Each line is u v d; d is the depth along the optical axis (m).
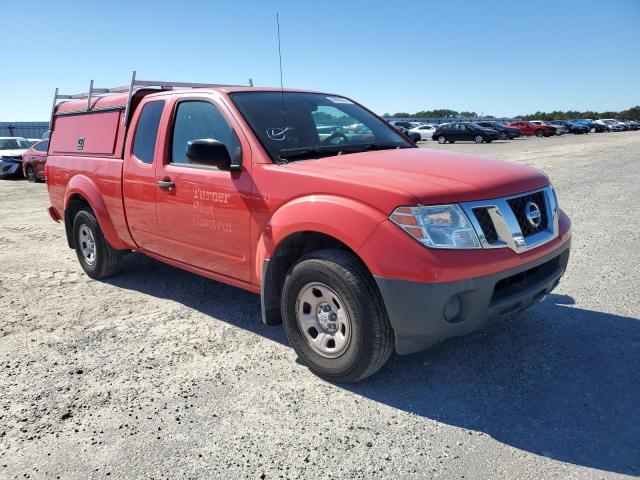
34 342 4.12
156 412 3.11
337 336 3.30
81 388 3.39
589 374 3.41
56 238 8.01
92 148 5.47
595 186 11.78
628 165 16.52
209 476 2.55
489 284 2.96
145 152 4.68
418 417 3.01
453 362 3.62
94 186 5.30
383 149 4.21
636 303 4.59
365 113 4.88
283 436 2.86
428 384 3.36
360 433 2.87
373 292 3.06
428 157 3.76
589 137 41.62
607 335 3.97
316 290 3.37
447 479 2.49
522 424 2.91
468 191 3.03
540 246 3.28
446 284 2.84
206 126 4.15
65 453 2.75
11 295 5.28
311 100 4.52
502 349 3.79
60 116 6.26
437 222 2.90
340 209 3.11
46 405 3.20
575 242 6.74
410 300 2.89
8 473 2.61
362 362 3.16
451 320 2.96
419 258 2.85
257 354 3.84
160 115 4.58
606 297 4.75
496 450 2.70
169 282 5.62
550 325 4.16
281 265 3.66
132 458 2.70
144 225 4.75
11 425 3.01
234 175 3.78
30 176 17.30
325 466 2.61
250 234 3.72
